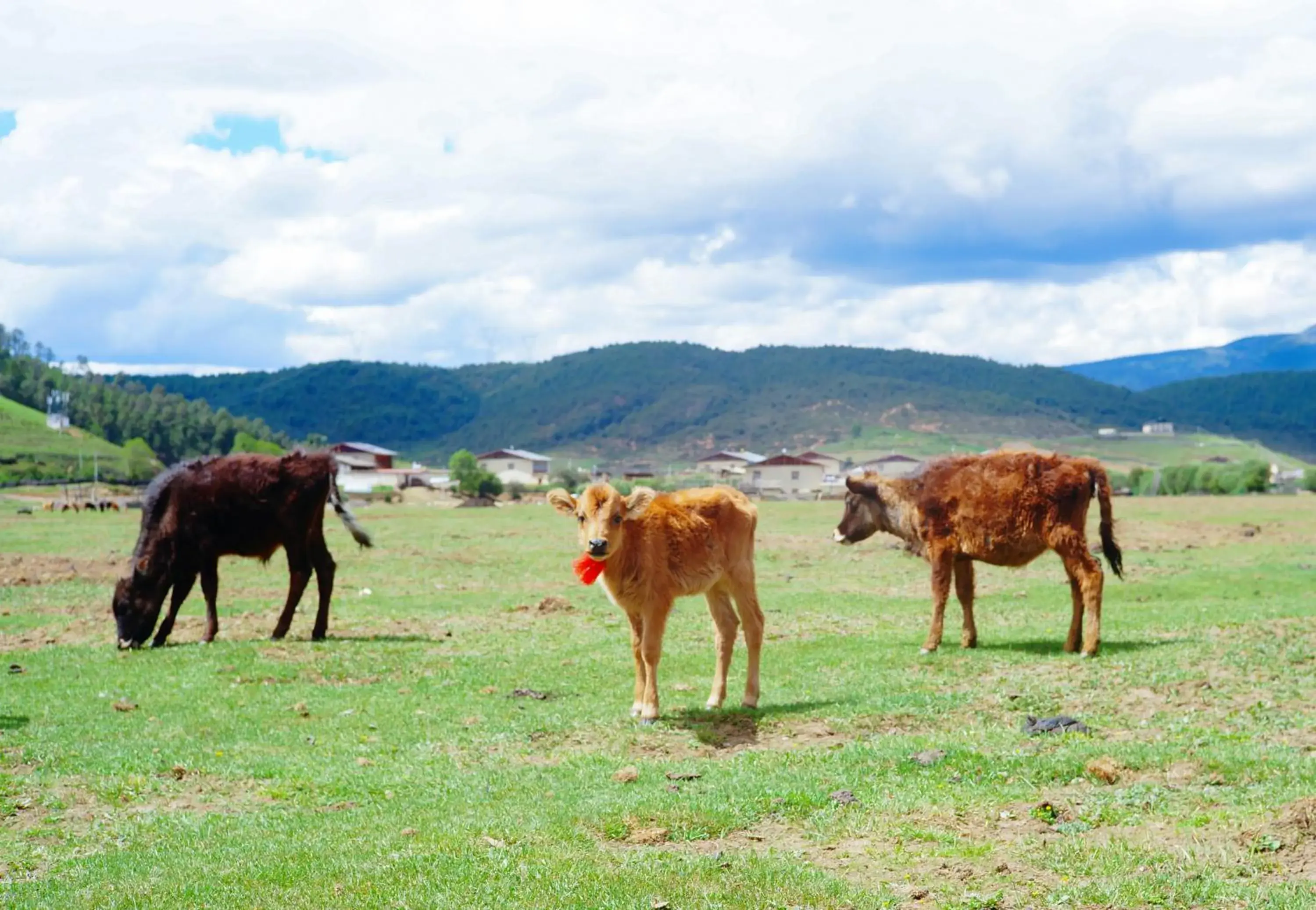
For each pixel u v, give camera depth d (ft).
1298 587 88.79
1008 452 59.93
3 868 29.99
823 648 63.41
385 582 102.99
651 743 42.04
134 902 26.35
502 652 62.85
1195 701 45.14
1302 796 30.73
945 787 33.86
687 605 83.97
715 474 602.03
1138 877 25.21
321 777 38.50
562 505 46.26
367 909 25.32
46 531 165.27
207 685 53.57
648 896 25.53
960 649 60.54
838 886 25.72
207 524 66.08
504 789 36.19
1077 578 57.57
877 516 64.28
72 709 49.01
